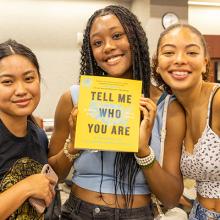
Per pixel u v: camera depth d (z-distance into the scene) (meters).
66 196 1.76
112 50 1.12
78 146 1.06
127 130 1.08
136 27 1.16
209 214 1.26
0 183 0.99
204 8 4.06
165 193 1.16
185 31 1.15
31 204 1.01
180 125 1.26
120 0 3.82
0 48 1.02
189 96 1.22
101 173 1.16
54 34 3.65
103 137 1.07
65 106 1.23
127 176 1.14
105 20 1.11
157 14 3.44
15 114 1.01
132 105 1.09
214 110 1.19
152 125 1.11
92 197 1.16
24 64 1.00
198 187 1.32
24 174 1.04
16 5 3.51
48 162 1.21
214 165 1.19
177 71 1.15
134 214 1.13
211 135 1.19
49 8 3.61
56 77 3.70
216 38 4.02
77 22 3.69
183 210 2.02
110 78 1.09
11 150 1.03
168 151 1.26
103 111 1.08
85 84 1.08
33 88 1.02
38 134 1.18
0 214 0.92
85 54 1.23
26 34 3.57
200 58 1.16
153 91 1.30
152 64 1.29
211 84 1.24
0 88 1.00
